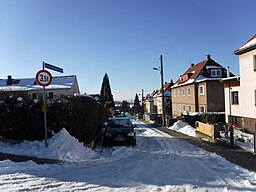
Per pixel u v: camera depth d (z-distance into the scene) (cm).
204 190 605
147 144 1498
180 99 4500
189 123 3012
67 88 4716
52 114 1067
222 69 3728
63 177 694
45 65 1017
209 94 3422
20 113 1060
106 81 8588
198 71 3959
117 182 662
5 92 1125
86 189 599
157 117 4291
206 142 1575
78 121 1141
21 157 874
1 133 1061
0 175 688
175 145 1446
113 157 1048
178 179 703
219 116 3066
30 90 4716
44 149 942
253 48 2088
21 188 591
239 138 1502
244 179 714
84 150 1046
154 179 698
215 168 862
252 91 2161
